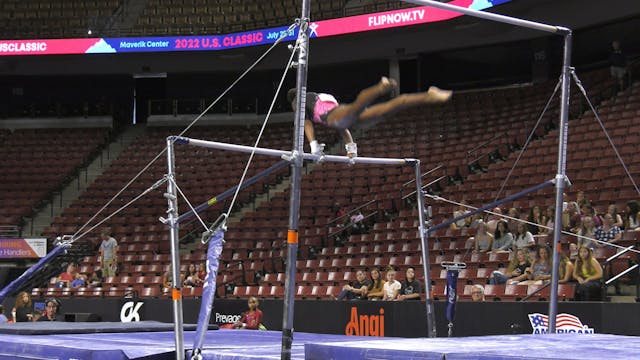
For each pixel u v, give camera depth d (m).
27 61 28.73
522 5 21.95
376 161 9.53
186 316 17.44
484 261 16.44
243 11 30.12
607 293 14.09
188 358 7.38
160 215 25.31
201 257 21.88
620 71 23.73
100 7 31.08
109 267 22.05
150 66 29.73
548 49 26.31
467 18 23.14
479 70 29.36
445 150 24.42
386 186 23.59
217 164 27.84
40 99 33.09
